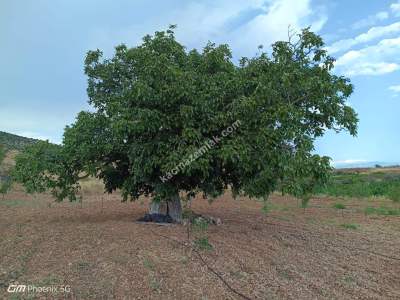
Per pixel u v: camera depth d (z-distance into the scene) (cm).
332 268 820
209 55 934
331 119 949
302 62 906
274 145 863
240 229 1047
